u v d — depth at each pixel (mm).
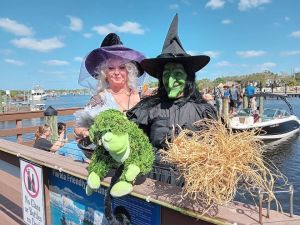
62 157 2996
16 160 3488
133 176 1788
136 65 3164
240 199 1633
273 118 15977
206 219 1512
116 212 2215
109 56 3055
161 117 2232
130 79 3133
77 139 3002
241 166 1451
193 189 1488
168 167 1915
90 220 2463
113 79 3072
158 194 1800
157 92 2422
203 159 1517
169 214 1818
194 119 2195
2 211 3768
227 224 1437
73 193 2646
